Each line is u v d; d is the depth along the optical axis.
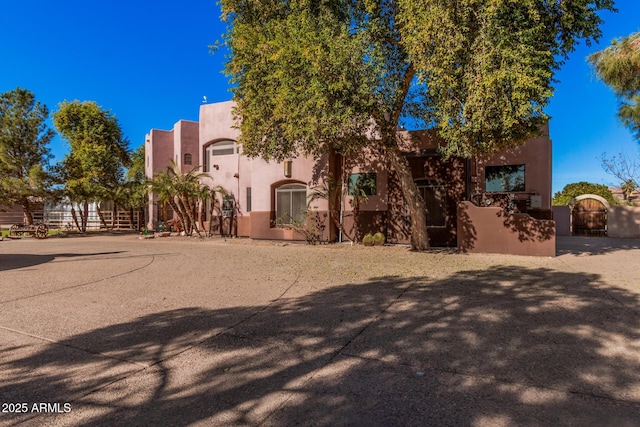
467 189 14.99
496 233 12.23
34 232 22.20
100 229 29.45
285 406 3.08
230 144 22.16
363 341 4.50
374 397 3.20
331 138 12.00
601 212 20.91
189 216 20.78
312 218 16.47
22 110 24.62
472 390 3.29
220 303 6.30
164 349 4.32
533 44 8.78
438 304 6.02
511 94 8.48
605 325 4.90
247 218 19.95
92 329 5.00
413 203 13.58
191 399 3.21
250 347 4.36
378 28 10.51
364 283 7.74
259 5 11.93
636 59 9.98
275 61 10.34
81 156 26.45
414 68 10.27
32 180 23.39
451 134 9.72
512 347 4.22
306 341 4.53
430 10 8.70
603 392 3.22
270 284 7.78
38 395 3.28
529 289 6.98
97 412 3.00
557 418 2.84
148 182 20.61
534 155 14.09
